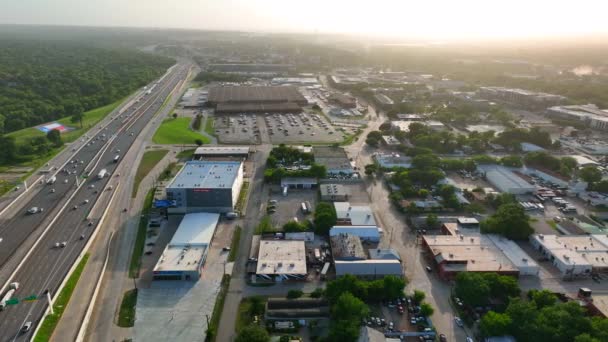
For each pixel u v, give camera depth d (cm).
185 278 12281
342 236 14138
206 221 15300
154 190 18562
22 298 11019
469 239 14212
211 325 10469
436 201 17600
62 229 14800
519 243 14612
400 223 16038
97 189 18550
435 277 12662
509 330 9888
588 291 11462
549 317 9706
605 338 9000
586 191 18975
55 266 12550
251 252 13625
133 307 11106
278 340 9938
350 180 19800
